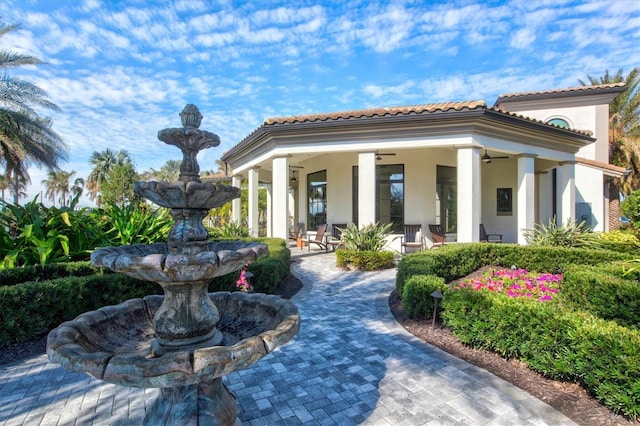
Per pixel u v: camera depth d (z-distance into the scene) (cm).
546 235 881
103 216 700
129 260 196
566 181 1148
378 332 462
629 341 262
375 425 262
